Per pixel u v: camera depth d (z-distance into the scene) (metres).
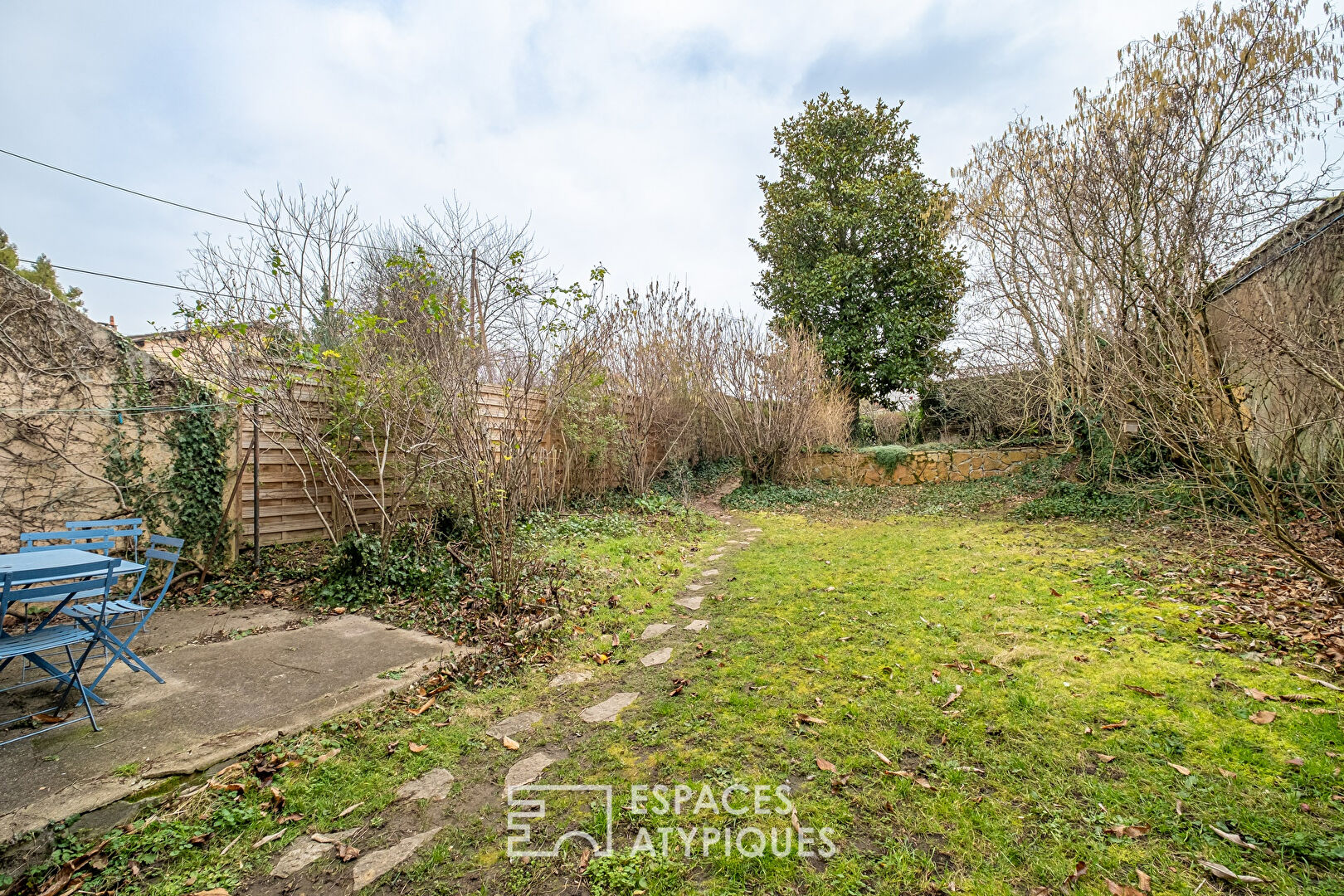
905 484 11.66
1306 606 3.90
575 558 6.28
